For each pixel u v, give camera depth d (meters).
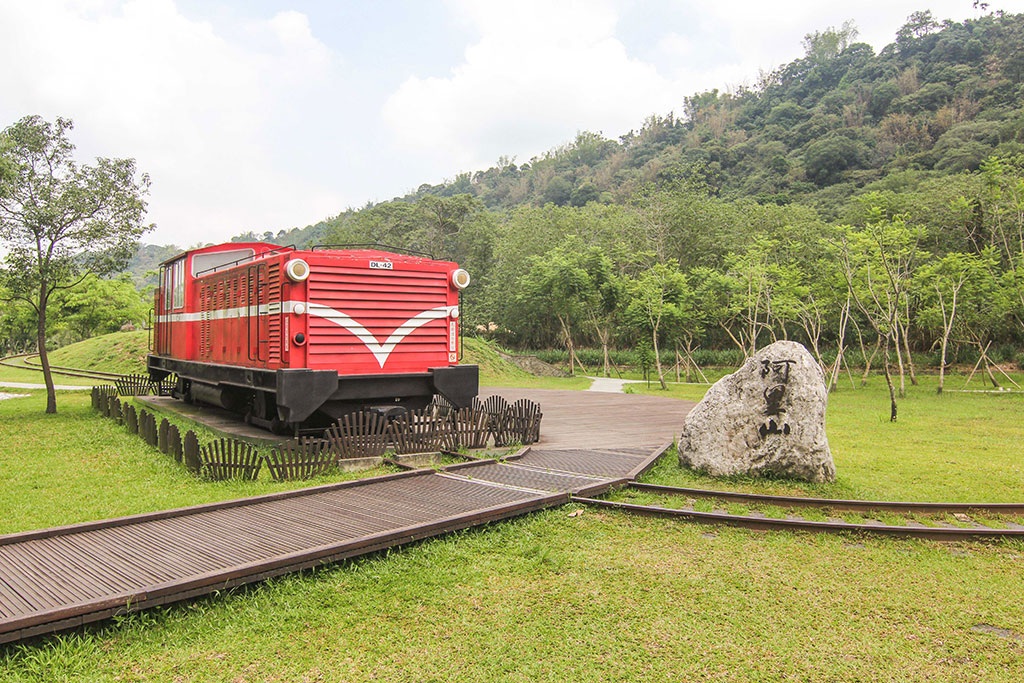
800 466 8.88
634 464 9.59
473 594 4.98
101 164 15.19
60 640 4.04
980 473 9.66
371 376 10.34
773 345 9.25
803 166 70.81
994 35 84.81
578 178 119.88
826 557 5.96
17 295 15.02
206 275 14.23
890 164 63.75
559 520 6.81
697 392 25.75
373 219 56.41
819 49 114.50
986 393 25.27
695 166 75.94
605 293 32.94
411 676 3.82
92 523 5.87
